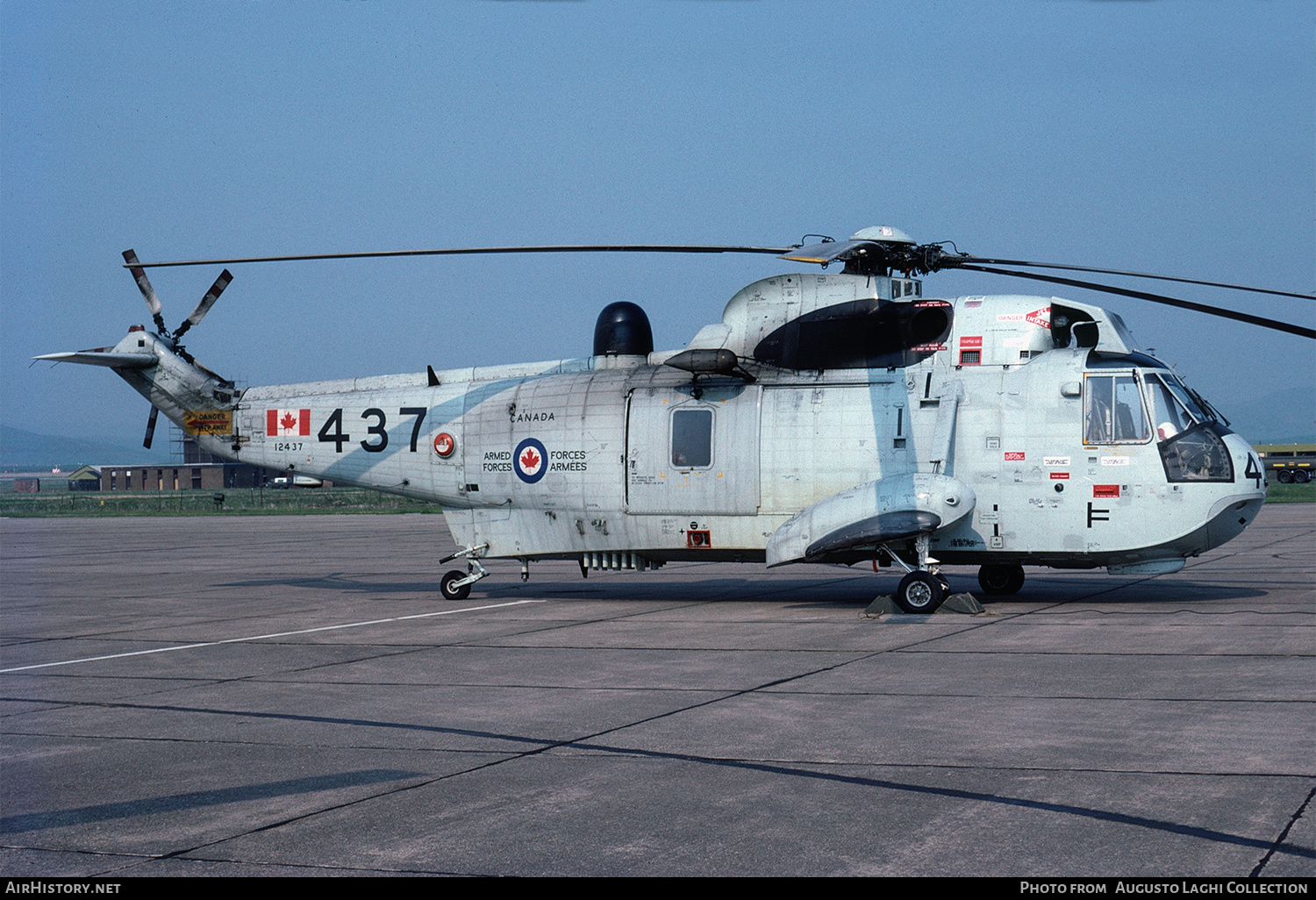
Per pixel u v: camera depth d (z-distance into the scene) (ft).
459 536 59.57
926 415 49.62
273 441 62.75
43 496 403.95
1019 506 48.21
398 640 44.21
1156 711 27.48
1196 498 46.09
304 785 22.82
